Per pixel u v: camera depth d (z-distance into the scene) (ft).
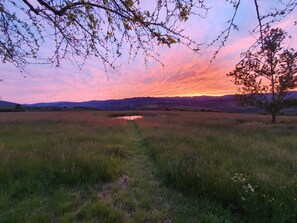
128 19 6.72
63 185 15.33
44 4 6.43
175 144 29.37
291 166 20.52
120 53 7.64
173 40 6.55
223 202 12.99
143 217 11.55
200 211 12.41
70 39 7.52
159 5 6.04
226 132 47.50
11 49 7.62
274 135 44.27
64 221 10.73
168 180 16.46
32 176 15.42
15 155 20.45
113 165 19.48
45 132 42.65
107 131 47.39
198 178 15.25
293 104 72.90
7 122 69.00
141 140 39.78
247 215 11.61
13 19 7.23
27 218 10.67
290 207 11.33
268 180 14.94
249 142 33.83
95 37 7.39
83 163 18.30
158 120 86.58
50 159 19.21
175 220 11.30
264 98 79.15
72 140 31.86
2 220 10.29
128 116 137.59
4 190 13.44
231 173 16.93
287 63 68.74
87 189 15.08
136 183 16.48
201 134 42.09
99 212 11.73
